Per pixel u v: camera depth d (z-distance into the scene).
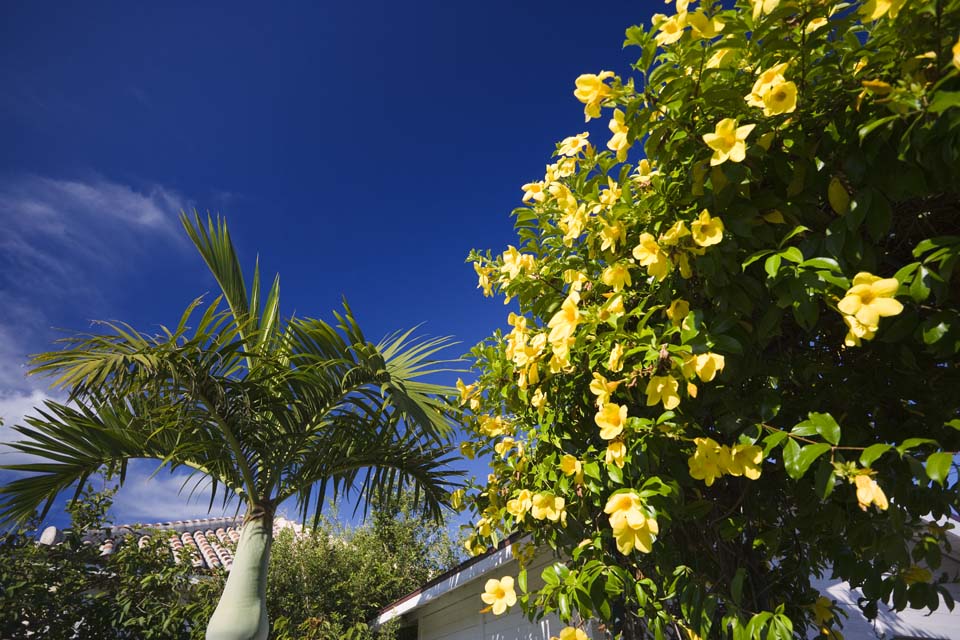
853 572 1.62
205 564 6.86
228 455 3.89
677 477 1.43
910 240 1.36
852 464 1.02
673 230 1.25
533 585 3.50
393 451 4.11
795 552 1.84
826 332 1.48
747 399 1.33
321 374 3.65
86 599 4.95
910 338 1.31
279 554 6.64
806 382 1.42
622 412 1.38
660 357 1.30
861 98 1.04
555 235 1.99
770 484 1.57
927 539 1.69
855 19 1.02
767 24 1.07
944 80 0.88
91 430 3.54
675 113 1.20
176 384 3.11
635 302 1.57
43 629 4.60
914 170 1.03
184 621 5.14
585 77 1.36
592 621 2.17
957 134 0.94
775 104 1.08
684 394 1.37
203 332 3.11
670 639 1.80
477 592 4.31
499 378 2.19
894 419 1.45
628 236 1.53
